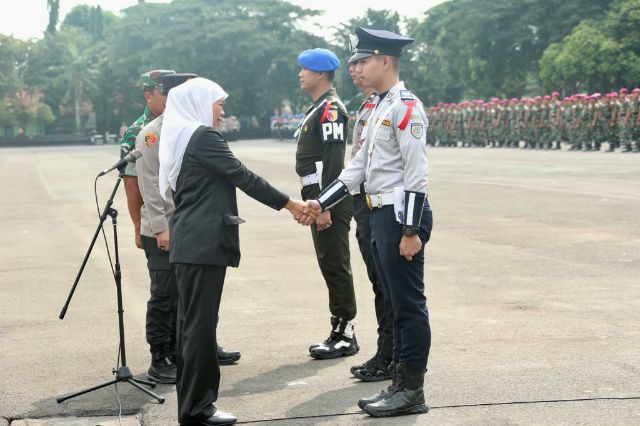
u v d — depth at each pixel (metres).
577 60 57.94
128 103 96.75
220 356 6.21
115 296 8.71
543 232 12.06
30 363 6.33
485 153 35.19
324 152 6.30
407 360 4.99
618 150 32.38
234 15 94.56
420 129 4.88
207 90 5.01
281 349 6.55
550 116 35.72
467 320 7.17
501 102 42.00
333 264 6.22
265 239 12.57
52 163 41.47
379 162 5.00
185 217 4.87
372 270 5.68
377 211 5.03
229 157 4.85
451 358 6.06
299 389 5.56
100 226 5.46
